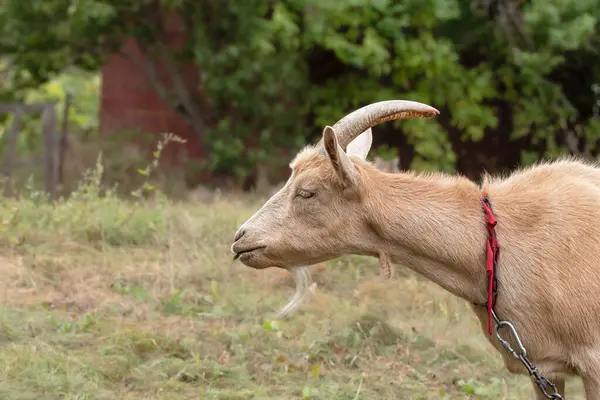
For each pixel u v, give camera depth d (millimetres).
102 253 11383
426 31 19562
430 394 8234
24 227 11953
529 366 6348
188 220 12578
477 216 6559
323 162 6691
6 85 25016
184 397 7582
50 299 9867
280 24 17984
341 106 20094
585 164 7074
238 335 8914
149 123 22609
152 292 10219
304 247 6680
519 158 22609
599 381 6289
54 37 19938
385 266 6652
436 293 10695
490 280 6395
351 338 9125
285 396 7793
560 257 6367
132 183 19703
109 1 19406
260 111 19562
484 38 20703
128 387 7746
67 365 7719
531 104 20047
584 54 21156
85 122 32531
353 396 7883
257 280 10867
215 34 19578
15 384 7273
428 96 19641
